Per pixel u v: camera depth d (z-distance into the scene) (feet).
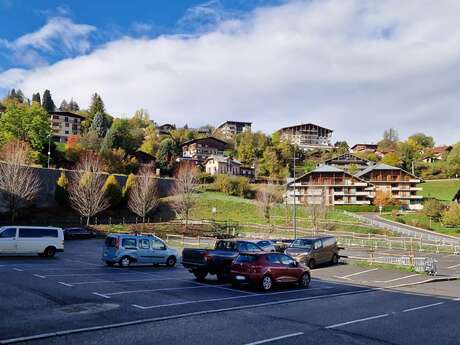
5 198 169.17
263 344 30.32
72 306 41.22
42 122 287.69
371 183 342.23
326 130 611.06
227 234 187.83
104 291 50.80
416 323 39.68
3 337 29.63
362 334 34.50
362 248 152.87
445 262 118.01
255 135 501.97
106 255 81.76
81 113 519.19
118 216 211.41
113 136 349.82
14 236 90.43
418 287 69.21
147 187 210.18
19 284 53.47
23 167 184.65
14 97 549.54
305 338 32.42
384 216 271.28
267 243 102.78
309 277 65.00
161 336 31.45
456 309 48.62
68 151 309.22
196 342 30.14
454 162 408.26
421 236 184.85
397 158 455.63
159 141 437.17
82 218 194.70
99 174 208.85
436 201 258.16
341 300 52.60
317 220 218.79
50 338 29.84
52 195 209.46
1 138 258.78
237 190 296.51
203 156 460.96
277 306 46.37
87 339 29.89
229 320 37.88
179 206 224.94
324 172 326.85
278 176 376.27
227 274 66.44
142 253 82.69
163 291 53.42
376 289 64.75
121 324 34.63
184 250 68.90
